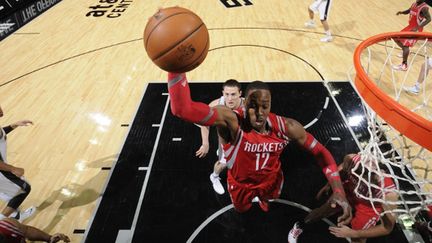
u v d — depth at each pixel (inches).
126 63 230.8
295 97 182.9
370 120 107.6
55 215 121.8
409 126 67.5
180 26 61.6
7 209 107.3
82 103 186.7
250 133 80.7
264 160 87.5
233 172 93.6
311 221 107.0
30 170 141.7
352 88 189.9
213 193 128.8
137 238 112.7
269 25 289.1
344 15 309.1
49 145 156.0
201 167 140.9
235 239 111.1
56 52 250.1
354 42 251.4
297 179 133.9
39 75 218.4
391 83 193.3
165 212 121.9
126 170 140.6
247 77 204.8
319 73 207.8
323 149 85.7
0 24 309.7
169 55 61.3
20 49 256.7
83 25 302.2
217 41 259.4
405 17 298.0
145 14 325.1
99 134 162.2
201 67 219.1
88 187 133.3
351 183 98.2
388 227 93.5
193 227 116.0
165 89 197.3
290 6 337.1
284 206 122.3
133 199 127.5
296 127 81.2
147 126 166.2
